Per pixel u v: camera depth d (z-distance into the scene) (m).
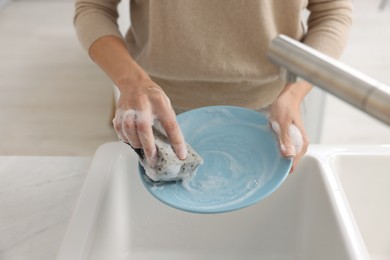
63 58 3.18
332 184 0.84
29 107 2.71
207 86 1.09
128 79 0.83
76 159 1.01
